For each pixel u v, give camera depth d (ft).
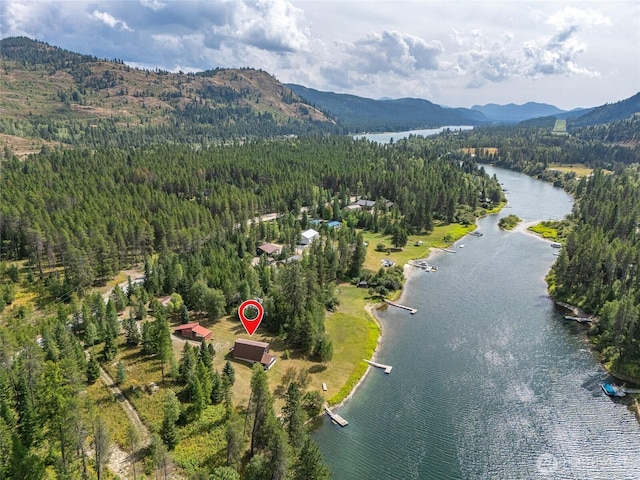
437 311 369.30
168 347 258.37
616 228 517.55
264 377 193.26
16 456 163.43
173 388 243.40
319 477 168.55
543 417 240.32
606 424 235.40
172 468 190.19
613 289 356.18
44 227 436.35
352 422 234.38
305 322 290.97
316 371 276.21
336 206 638.12
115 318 302.25
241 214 569.23
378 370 282.56
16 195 524.11
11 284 366.84
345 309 368.68
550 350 308.81
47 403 190.08
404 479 199.52
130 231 458.91
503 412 243.81
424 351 305.94
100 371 258.57
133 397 234.38
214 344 297.94
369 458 210.38
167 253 429.79
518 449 217.77
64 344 256.52
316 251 436.76
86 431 179.22
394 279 421.59
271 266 414.82
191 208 551.18
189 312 346.33
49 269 427.33
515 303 385.91
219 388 236.02
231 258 419.95
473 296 400.06
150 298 354.95
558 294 393.29
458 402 251.60
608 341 305.94
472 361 294.25
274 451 170.60
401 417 238.89
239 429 193.67
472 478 201.05
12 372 223.30
